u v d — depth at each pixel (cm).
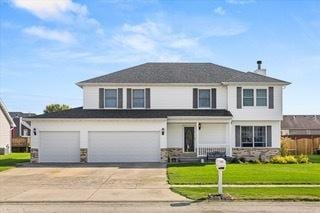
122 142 3491
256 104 3706
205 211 1444
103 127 3494
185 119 3541
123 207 1531
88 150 3484
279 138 3709
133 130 3494
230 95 3703
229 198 1655
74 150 3494
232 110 3697
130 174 2580
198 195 1733
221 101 3738
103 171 2764
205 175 2431
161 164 3269
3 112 5144
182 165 3164
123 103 3719
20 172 2725
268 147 3700
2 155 4728
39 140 3488
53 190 1925
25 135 6956
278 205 1548
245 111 3694
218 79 3750
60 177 2439
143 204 1585
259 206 1529
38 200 1672
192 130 3694
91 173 2648
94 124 3491
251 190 1856
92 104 3719
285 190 1855
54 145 3491
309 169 2806
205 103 3741
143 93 3741
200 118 3547
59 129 3488
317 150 4716
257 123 3706
